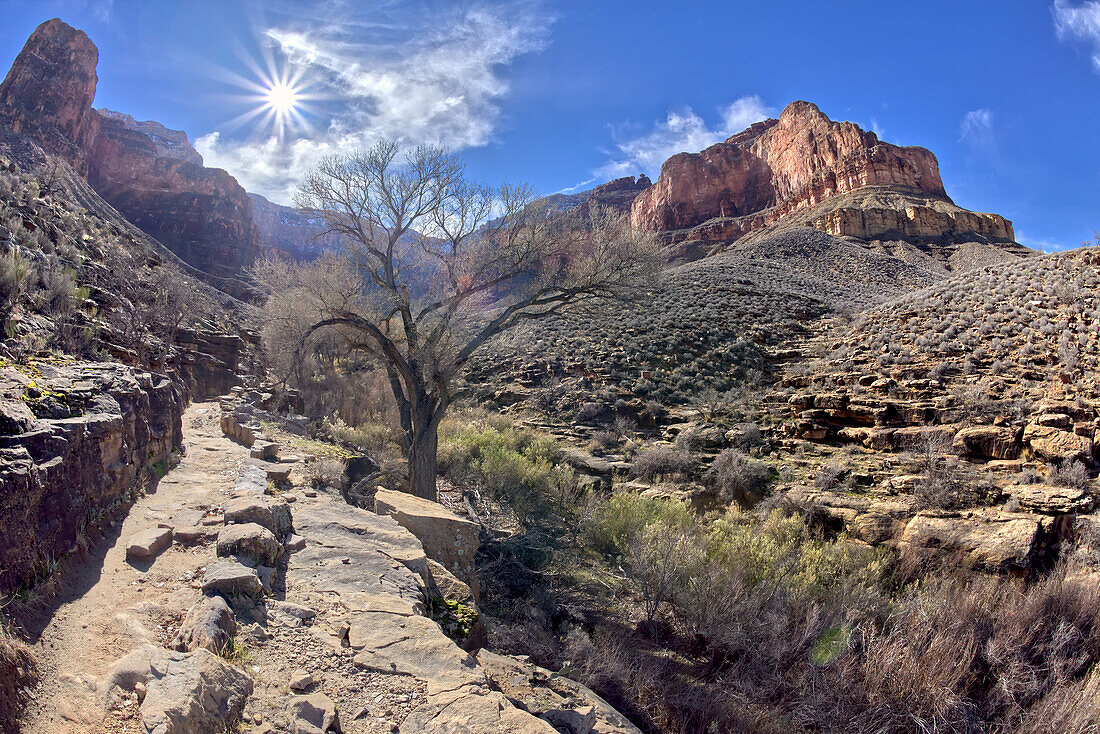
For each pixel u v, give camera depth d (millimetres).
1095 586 7605
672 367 25766
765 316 31250
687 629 7984
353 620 4059
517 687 4621
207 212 122188
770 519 12984
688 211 123375
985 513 11547
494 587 8562
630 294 13773
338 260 14398
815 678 6273
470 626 5035
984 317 22516
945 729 5566
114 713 2654
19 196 12883
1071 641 6785
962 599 7844
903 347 21938
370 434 15703
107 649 3162
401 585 4820
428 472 11969
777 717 5867
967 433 14547
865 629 7133
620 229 14023
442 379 12141
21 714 2480
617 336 29531
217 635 3340
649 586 8555
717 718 5770
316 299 13352
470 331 15992
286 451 9930
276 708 3012
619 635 7617
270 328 16641
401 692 3379
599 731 4223
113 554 4340
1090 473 12273
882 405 17438
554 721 4082
